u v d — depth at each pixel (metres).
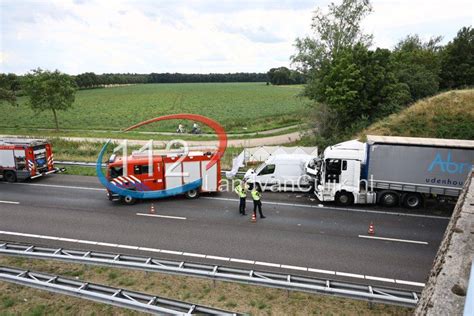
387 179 16.55
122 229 14.31
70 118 59.84
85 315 8.65
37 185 20.94
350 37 37.06
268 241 13.05
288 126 47.41
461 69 41.22
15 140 22.36
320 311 8.69
